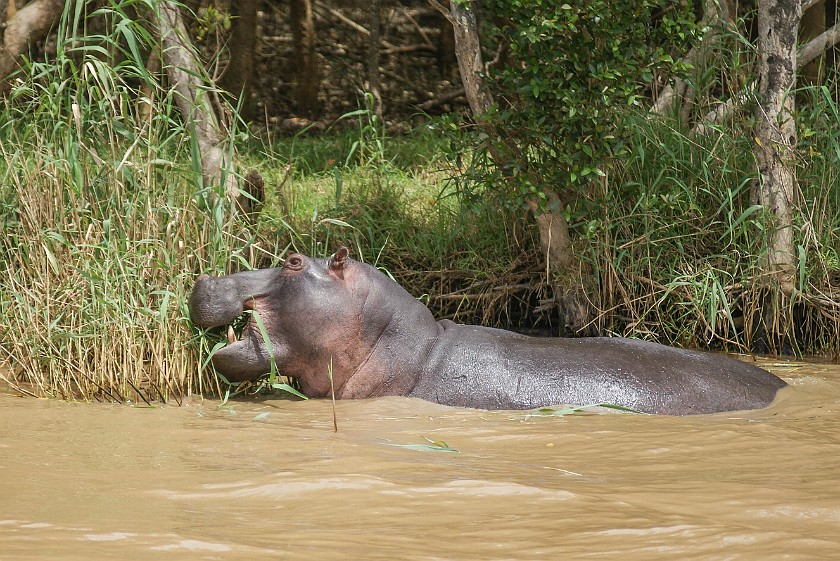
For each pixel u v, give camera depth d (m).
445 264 29.84
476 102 26.20
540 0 23.86
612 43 24.23
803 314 26.75
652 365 19.70
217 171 23.34
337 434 16.34
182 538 9.84
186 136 23.30
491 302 28.48
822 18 37.62
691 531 10.38
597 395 19.03
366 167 35.50
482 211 29.94
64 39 22.22
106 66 21.86
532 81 24.31
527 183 24.97
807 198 27.39
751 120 26.39
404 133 55.94
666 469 13.82
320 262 19.97
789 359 25.14
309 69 59.59
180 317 20.58
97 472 13.14
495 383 19.31
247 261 23.89
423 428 17.02
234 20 50.75
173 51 26.88
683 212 26.58
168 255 21.11
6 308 21.33
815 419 17.75
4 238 22.38
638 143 26.75
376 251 29.59
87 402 19.45
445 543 10.03
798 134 27.44
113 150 21.58
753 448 15.23
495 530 10.51
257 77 61.47
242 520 10.81
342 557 9.46
